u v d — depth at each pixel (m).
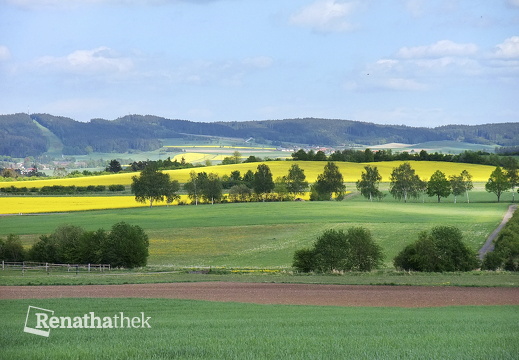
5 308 49.22
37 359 24.97
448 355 25.62
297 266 95.12
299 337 31.20
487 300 57.97
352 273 88.75
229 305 52.00
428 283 73.50
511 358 25.06
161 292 65.62
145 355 25.78
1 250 114.75
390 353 26.09
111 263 107.19
